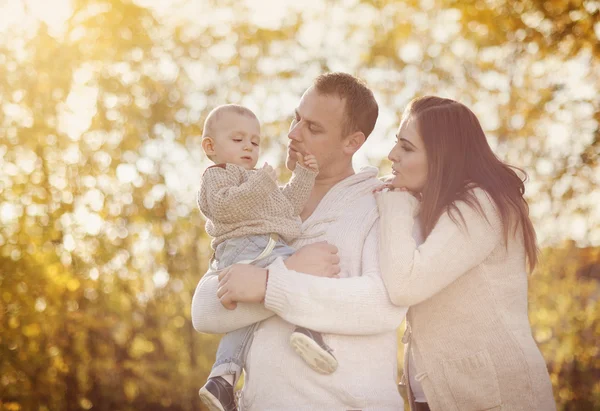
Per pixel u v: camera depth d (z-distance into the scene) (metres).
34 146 7.31
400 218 2.86
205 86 7.53
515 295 2.93
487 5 7.29
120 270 7.46
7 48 7.35
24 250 7.19
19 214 7.29
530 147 7.21
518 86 7.30
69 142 7.43
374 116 3.20
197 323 3.02
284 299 2.75
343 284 2.76
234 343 2.98
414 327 2.98
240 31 7.52
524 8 7.21
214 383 2.93
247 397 2.90
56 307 7.32
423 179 3.00
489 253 2.89
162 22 7.57
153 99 7.49
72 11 7.41
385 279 2.79
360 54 7.48
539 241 7.15
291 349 2.85
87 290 7.43
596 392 7.14
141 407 7.55
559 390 7.21
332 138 3.10
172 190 7.49
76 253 7.37
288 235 3.05
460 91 7.38
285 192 3.12
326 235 3.02
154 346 7.57
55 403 7.36
